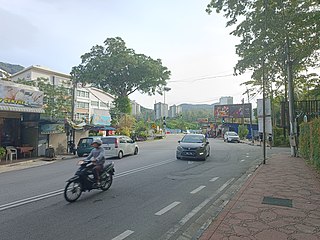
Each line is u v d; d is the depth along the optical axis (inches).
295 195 300.5
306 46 624.4
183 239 195.2
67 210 261.9
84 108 2527.1
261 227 205.5
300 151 716.0
